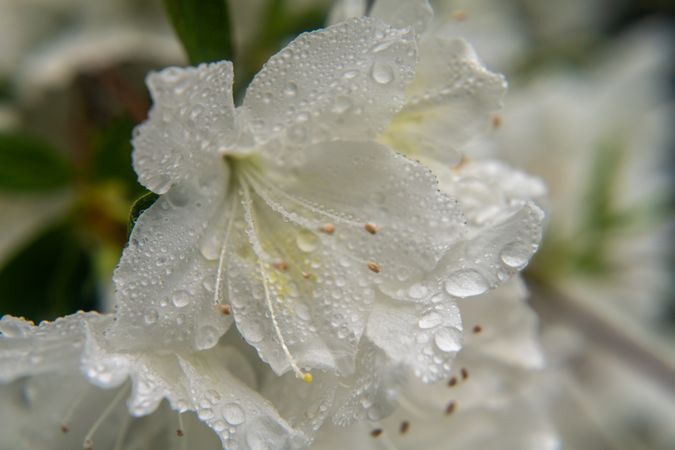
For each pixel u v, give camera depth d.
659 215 0.39
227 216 0.24
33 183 0.29
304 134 0.24
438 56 0.25
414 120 0.25
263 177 0.24
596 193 0.37
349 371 0.24
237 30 0.32
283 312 0.24
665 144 0.43
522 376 0.27
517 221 0.24
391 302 0.24
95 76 0.32
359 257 0.24
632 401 0.40
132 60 0.33
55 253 0.30
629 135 0.41
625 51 0.45
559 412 0.39
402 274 0.24
